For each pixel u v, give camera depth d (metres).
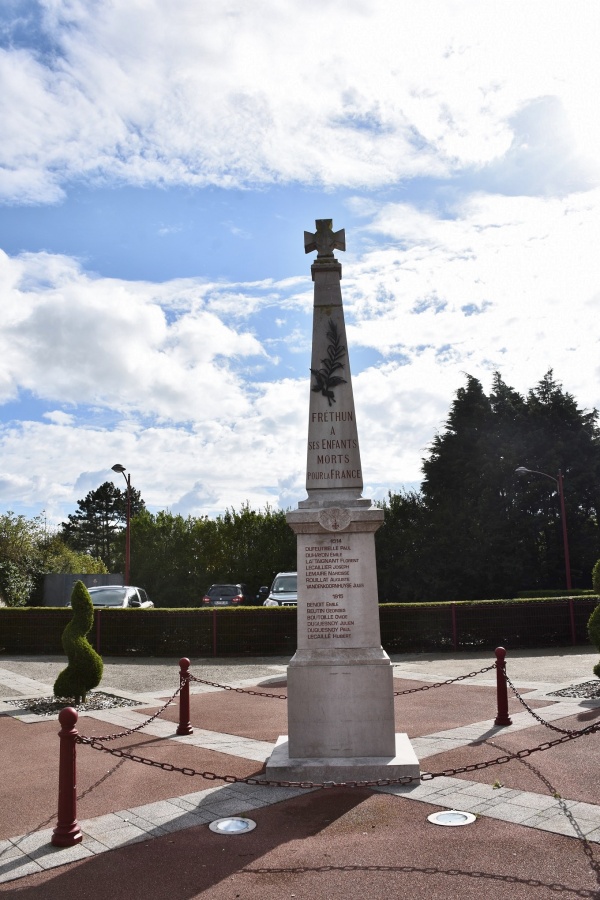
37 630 20.42
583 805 6.19
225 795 6.80
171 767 6.12
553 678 13.84
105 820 6.16
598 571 12.89
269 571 41.31
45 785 7.36
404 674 14.91
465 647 19.88
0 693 13.15
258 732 9.73
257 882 4.91
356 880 4.88
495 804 6.28
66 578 35.00
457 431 42.88
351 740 7.43
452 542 39.09
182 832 5.86
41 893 4.80
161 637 19.69
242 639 19.59
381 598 40.28
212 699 12.66
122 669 16.94
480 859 5.14
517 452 40.56
